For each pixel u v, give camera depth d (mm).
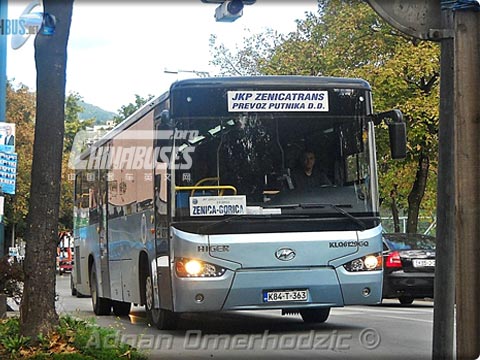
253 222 12055
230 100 12289
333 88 12523
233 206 12078
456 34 5250
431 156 29781
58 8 9797
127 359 9539
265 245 12008
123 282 15852
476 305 5191
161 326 13680
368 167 12500
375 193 12477
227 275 11914
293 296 12070
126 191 15414
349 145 12477
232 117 12273
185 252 11922
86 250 19875
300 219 12156
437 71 28547
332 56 31609
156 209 12977
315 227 12188
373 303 12367
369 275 12273
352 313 17000
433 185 35250
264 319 15648
